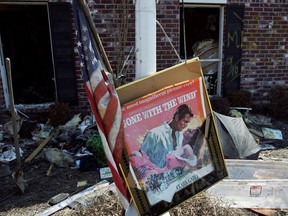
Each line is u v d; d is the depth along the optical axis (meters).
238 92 5.43
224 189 2.73
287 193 2.73
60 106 4.80
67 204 2.81
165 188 1.77
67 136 4.40
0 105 5.02
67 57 4.85
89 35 1.53
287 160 3.95
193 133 1.81
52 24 4.70
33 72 6.13
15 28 5.87
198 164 1.85
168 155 1.75
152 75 1.69
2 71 4.94
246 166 3.13
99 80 1.51
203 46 5.58
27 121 4.74
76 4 1.48
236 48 5.43
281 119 5.42
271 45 5.58
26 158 3.95
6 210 2.85
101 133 1.54
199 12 5.44
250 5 5.32
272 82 5.77
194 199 2.51
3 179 3.50
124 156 1.64
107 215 2.47
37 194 3.13
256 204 2.73
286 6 5.45
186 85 1.76
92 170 3.66
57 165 3.76
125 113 1.63
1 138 4.45
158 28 5.05
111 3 4.79
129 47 4.96
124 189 1.63
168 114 1.73
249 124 5.05
